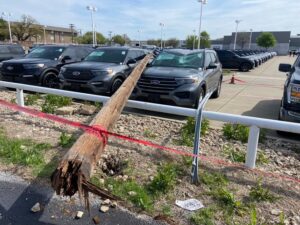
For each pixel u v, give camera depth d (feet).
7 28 218.38
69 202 11.17
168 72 24.18
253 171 13.52
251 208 10.86
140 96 24.14
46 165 13.60
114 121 12.21
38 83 32.96
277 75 68.64
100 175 12.75
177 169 13.38
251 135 13.53
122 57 31.60
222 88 43.14
